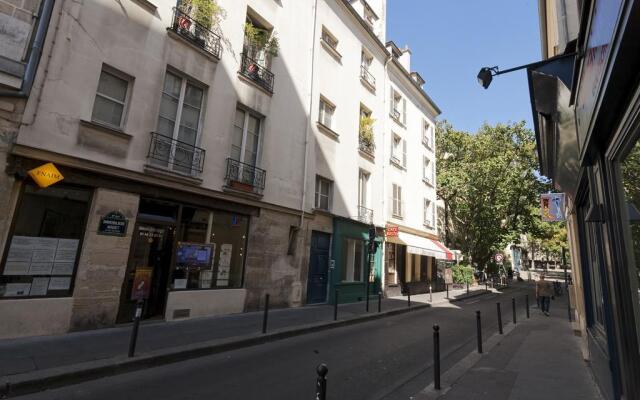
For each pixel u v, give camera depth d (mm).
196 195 9547
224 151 10336
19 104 6555
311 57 14297
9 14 6531
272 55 12180
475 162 27828
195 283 9539
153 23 8797
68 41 7254
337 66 16016
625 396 3512
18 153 6473
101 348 6113
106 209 7684
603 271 4297
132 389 4906
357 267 16188
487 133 29250
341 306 13633
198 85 9938
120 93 8227
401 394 5184
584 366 6488
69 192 7320
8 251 6465
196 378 5453
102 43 7801
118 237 7832
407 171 21562
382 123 19266
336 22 16266
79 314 7117
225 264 10375
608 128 3408
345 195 15711
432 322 11789
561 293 29000
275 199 12000
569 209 9180
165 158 8852
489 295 24328
